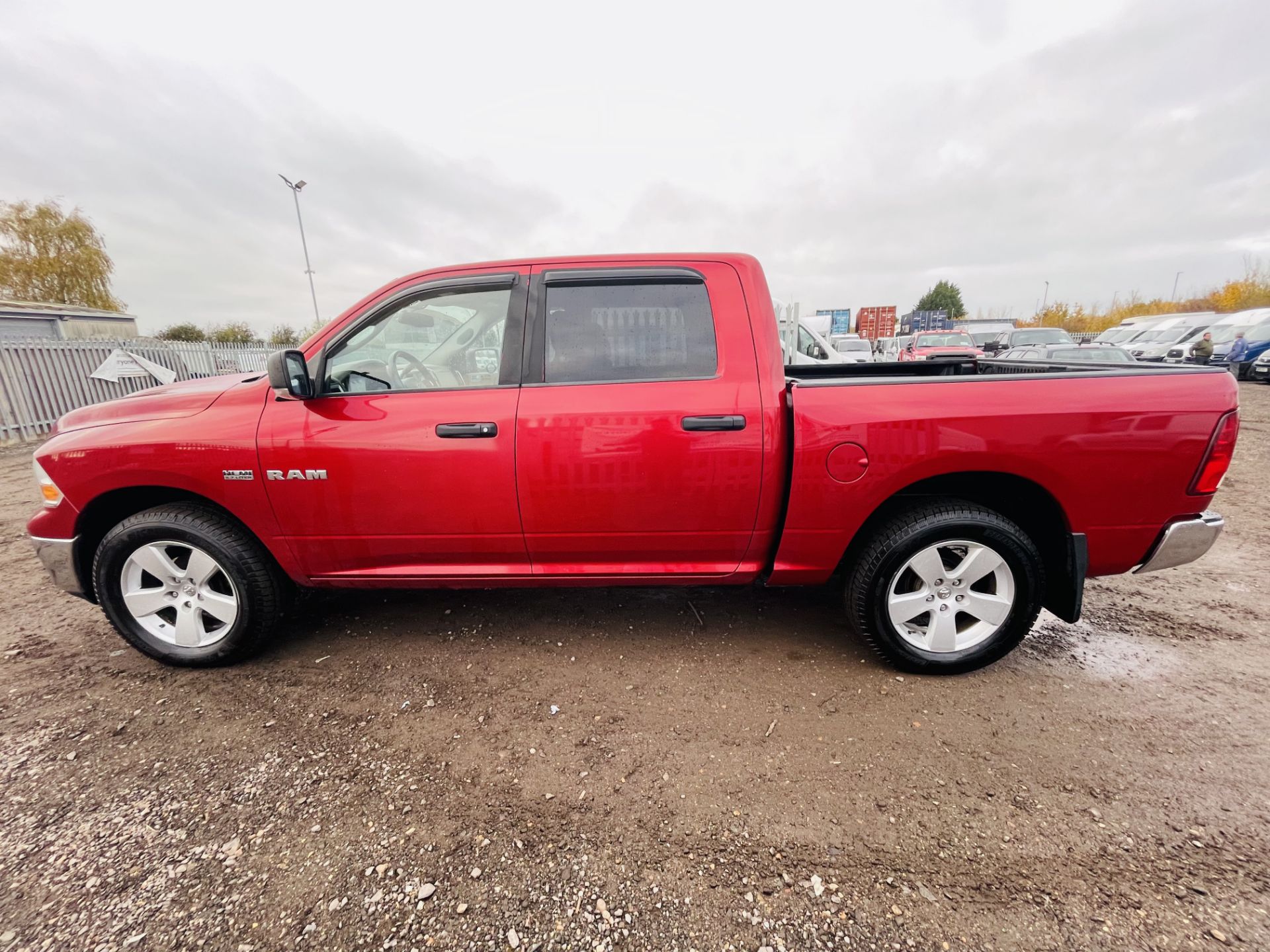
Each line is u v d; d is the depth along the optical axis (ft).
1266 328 53.21
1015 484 8.07
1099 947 4.65
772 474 7.91
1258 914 4.89
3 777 6.61
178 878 5.35
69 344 33.81
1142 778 6.46
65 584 8.63
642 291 8.18
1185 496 7.55
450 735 7.33
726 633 9.84
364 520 8.19
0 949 4.72
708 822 5.95
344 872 5.41
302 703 8.00
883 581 8.04
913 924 4.87
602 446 7.81
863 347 67.36
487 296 8.33
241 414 8.06
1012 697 8.00
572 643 9.54
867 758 6.84
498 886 5.27
